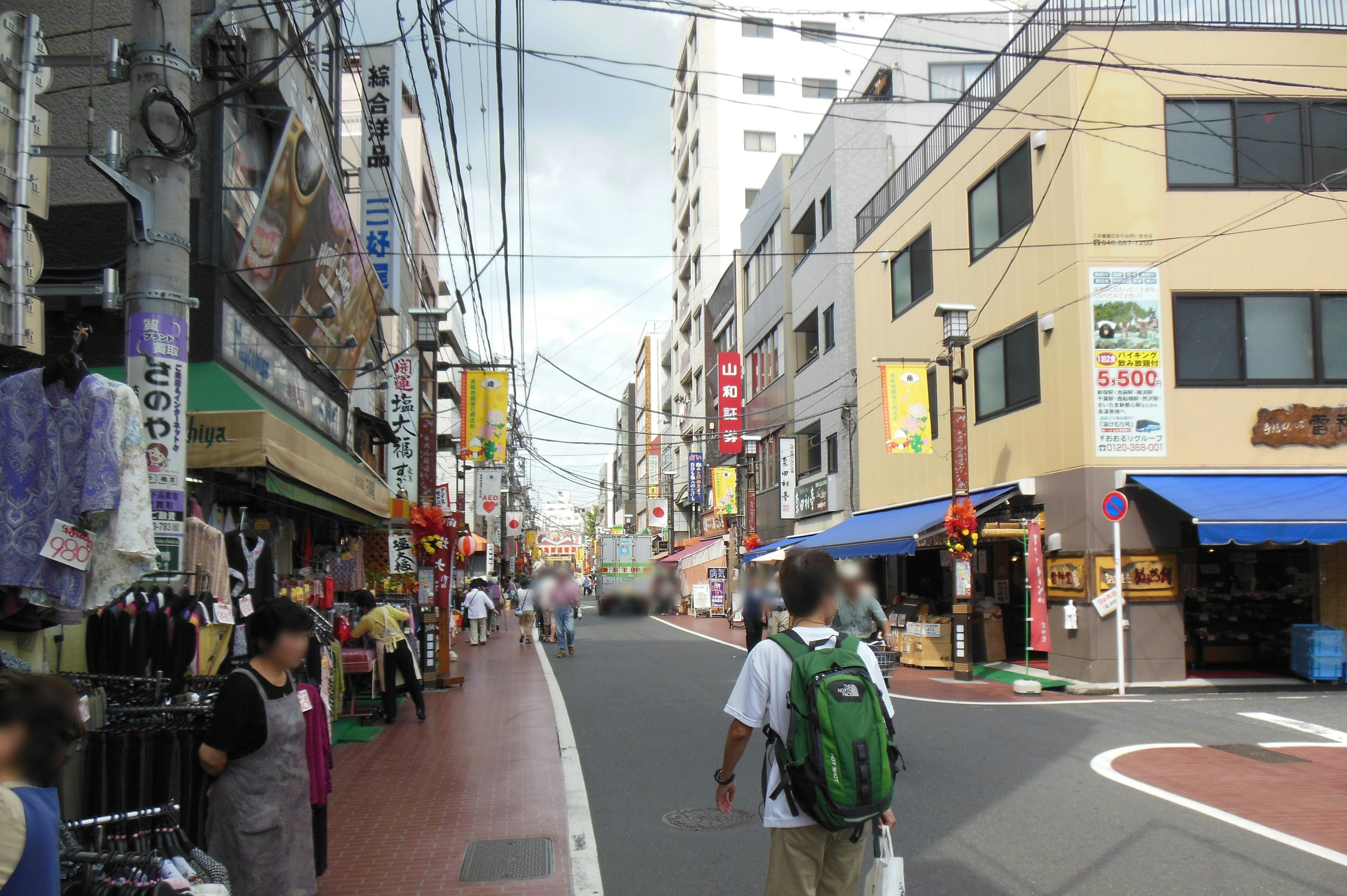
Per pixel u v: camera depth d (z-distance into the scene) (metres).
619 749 9.69
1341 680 14.02
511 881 5.68
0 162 5.73
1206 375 14.56
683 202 54.94
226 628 6.91
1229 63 14.92
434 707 13.04
